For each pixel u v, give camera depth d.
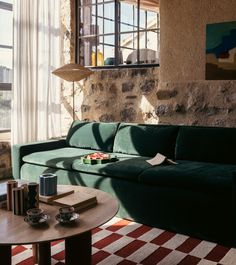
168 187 2.96
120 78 4.65
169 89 4.22
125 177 3.19
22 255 2.54
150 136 3.84
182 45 4.09
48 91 4.93
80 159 3.70
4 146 4.66
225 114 3.85
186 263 2.41
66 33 5.14
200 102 4.01
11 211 2.17
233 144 3.36
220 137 3.44
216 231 2.70
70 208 2.07
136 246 2.67
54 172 3.73
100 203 2.32
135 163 3.39
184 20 4.05
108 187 3.30
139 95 4.50
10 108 4.75
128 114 4.62
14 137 4.58
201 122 4.02
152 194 3.02
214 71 3.89
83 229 1.88
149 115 4.43
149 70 4.39
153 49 4.49
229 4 3.75
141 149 3.85
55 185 2.35
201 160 3.50
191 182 2.80
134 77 4.53
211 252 2.57
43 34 4.86
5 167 4.68
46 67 4.90
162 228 3.00
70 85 5.13
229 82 3.80
